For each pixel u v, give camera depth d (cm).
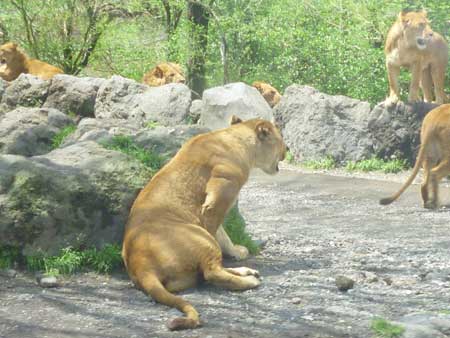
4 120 1517
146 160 1055
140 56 3095
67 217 960
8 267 948
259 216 1470
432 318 775
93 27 2933
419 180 1864
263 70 2827
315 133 2066
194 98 2683
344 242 1210
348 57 2497
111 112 2211
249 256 1094
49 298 867
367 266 1033
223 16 2775
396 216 1456
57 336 755
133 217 927
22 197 948
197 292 898
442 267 1031
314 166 2041
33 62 2589
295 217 1455
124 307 841
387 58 1988
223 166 970
